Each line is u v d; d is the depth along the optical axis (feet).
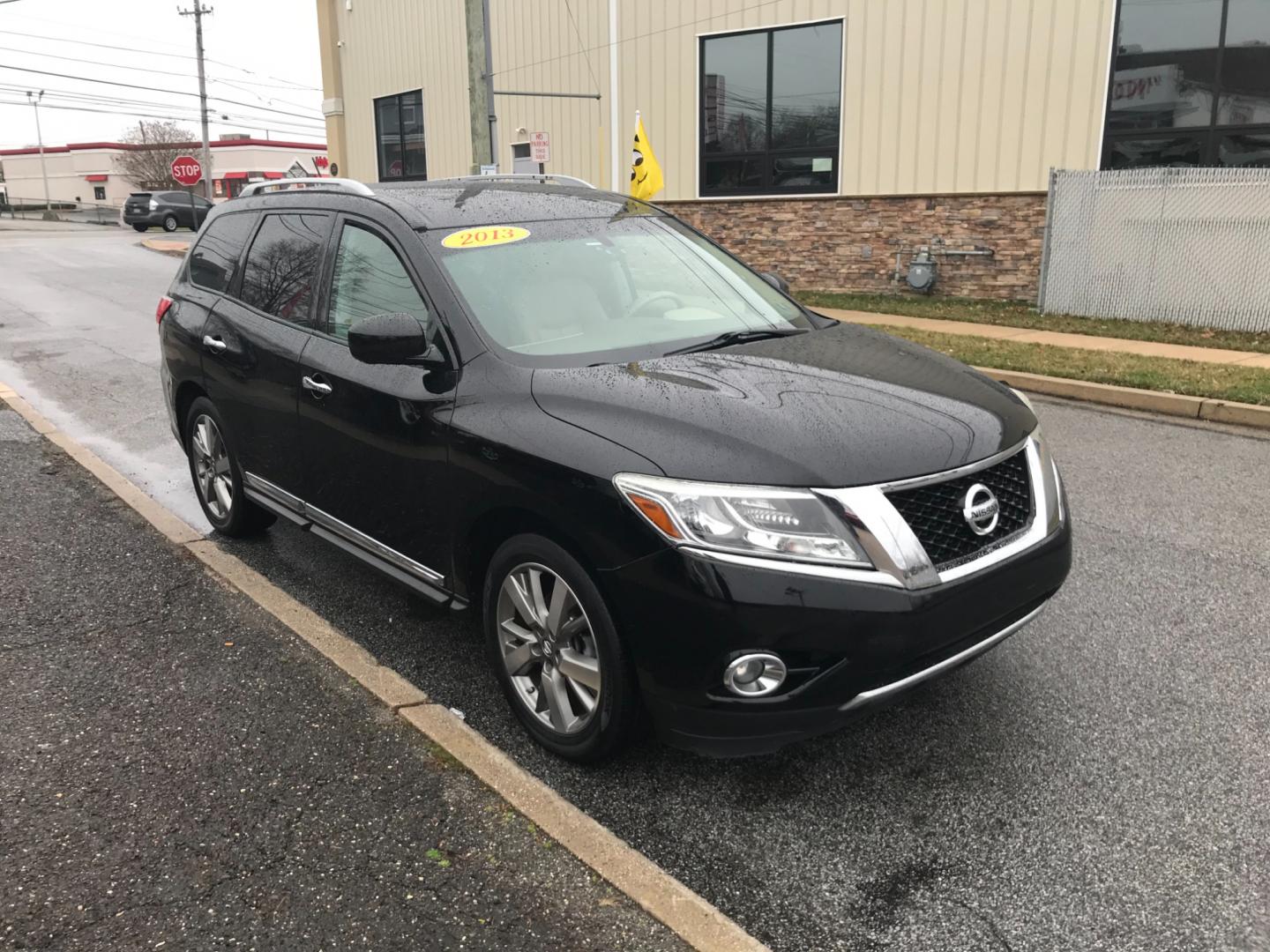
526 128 66.74
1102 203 41.57
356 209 13.70
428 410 11.46
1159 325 39.93
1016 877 8.94
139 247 92.22
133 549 16.88
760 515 8.92
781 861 9.22
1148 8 41.88
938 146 47.93
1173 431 25.21
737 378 10.79
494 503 10.59
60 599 14.82
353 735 11.12
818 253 53.31
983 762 10.73
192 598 14.92
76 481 20.58
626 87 59.82
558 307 12.30
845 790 10.30
